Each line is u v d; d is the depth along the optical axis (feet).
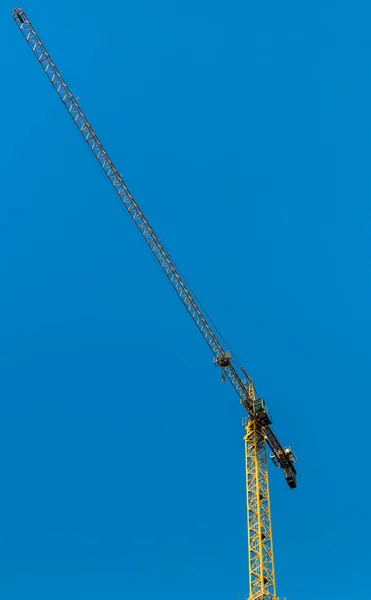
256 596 263.70
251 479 298.35
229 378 321.52
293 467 322.96
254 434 310.86
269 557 275.59
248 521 284.82
